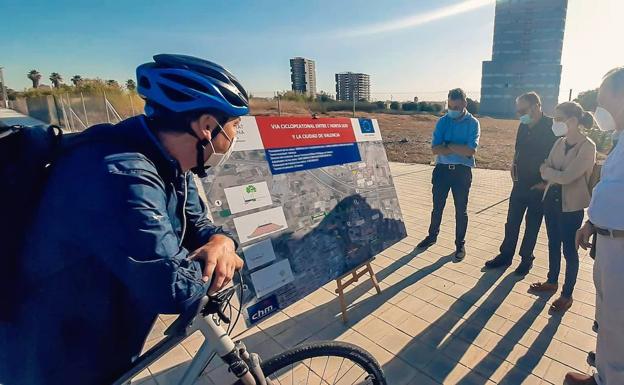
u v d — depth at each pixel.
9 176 0.84
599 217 1.84
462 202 3.88
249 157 2.39
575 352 2.47
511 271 3.68
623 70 1.80
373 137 3.42
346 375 1.77
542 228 4.94
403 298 3.22
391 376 2.31
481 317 2.90
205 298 0.91
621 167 1.76
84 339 0.92
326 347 1.52
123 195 0.81
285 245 2.48
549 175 2.86
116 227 0.80
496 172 9.23
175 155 1.03
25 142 0.86
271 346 2.64
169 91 0.97
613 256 1.79
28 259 0.85
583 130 2.80
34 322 0.89
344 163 3.03
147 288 0.81
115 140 0.92
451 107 3.77
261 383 1.24
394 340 2.65
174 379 2.31
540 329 2.73
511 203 3.57
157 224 0.84
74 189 0.82
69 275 0.85
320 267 2.69
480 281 3.49
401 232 3.45
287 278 2.46
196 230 1.30
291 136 2.66
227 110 1.02
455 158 3.85
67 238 0.82
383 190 3.36
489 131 21.20
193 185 1.37
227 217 2.22
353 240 2.96
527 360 2.41
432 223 4.30
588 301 3.09
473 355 2.48
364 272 3.10
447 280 3.53
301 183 2.66
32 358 0.92
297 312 3.06
